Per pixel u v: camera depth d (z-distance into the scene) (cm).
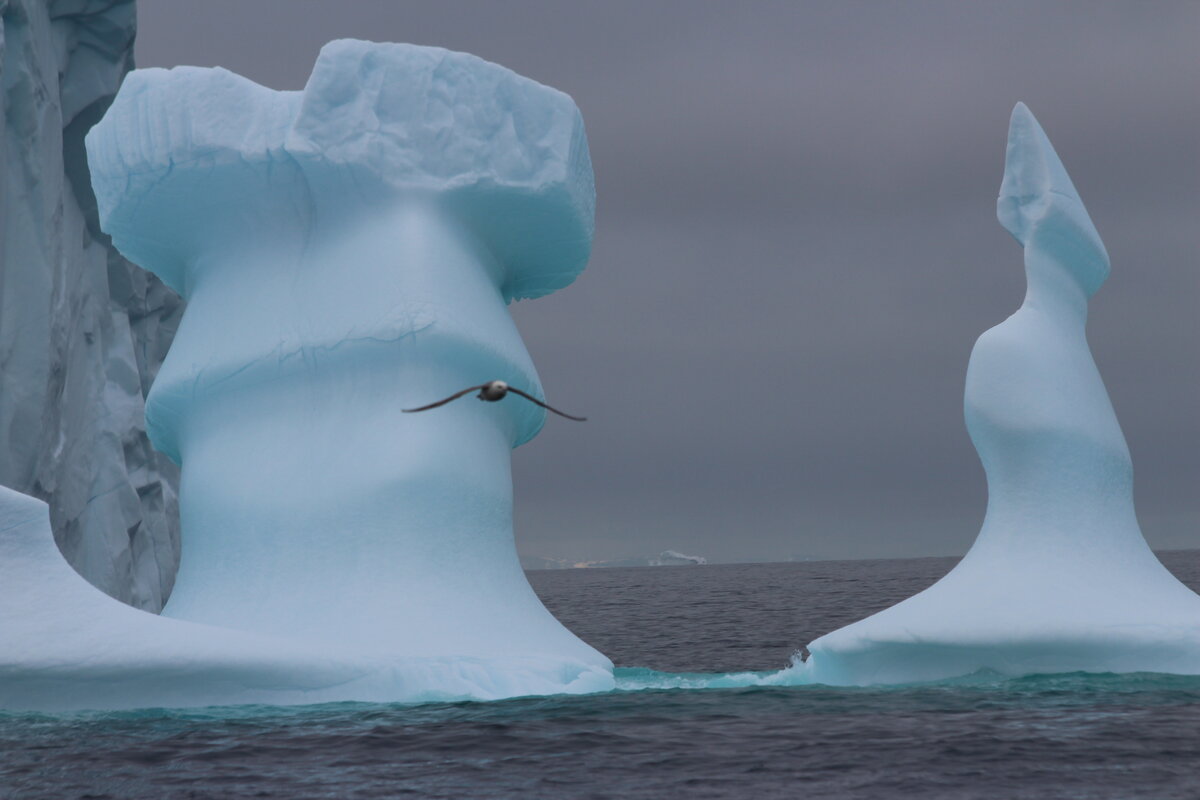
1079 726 2703
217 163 3888
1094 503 3569
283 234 4019
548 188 4059
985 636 3275
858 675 3469
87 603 3008
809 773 2311
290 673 3022
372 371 3784
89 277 6956
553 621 3909
